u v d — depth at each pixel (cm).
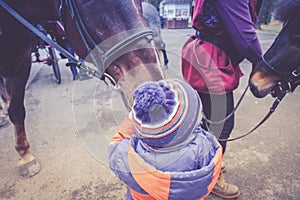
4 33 147
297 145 249
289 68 140
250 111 325
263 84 148
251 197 189
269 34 1014
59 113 330
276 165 222
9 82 194
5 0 136
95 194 195
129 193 128
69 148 252
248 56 141
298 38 131
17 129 210
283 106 338
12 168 225
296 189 195
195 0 139
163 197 88
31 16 142
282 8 136
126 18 100
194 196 89
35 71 536
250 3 137
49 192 198
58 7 126
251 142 256
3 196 194
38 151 248
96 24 104
